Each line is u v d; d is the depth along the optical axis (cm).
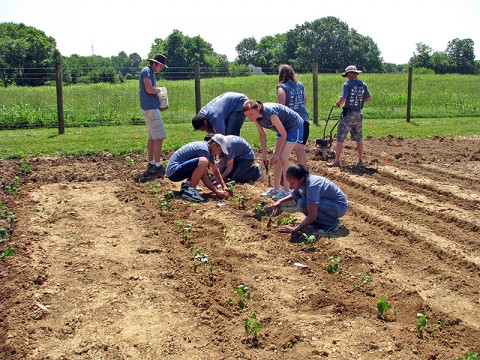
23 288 541
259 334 469
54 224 729
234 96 944
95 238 680
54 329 474
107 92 2428
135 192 878
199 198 823
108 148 1180
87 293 537
